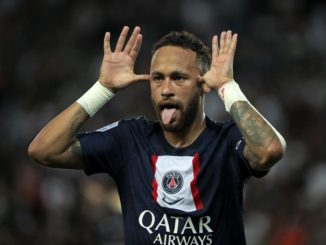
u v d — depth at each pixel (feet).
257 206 107.55
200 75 48.19
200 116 48.60
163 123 47.73
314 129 131.54
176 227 47.01
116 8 157.28
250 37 153.89
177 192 47.29
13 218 102.42
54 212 105.60
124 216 48.62
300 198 109.70
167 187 47.42
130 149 48.93
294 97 139.33
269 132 46.47
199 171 47.47
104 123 131.44
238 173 47.80
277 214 104.83
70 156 48.93
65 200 110.11
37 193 108.17
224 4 158.30
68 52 155.12
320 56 150.00
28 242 100.01
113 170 49.21
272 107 133.90
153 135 49.01
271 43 152.76
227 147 48.19
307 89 141.18
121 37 49.73
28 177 110.42
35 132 139.23
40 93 147.74
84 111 49.08
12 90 150.51
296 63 148.56
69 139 48.75
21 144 135.33
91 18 158.51
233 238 47.96
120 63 49.47
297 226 101.19
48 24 160.97
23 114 143.33
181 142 48.34
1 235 99.25
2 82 150.30
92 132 49.67
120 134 49.29
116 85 49.21
